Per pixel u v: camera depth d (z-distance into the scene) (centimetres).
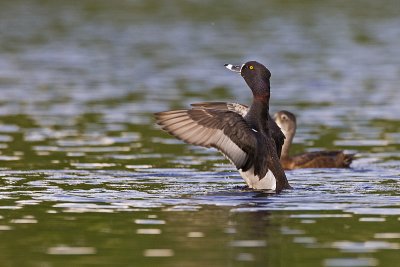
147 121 2297
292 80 3058
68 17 5016
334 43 4069
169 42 4122
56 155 1808
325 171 1688
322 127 2238
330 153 1781
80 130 2155
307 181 1537
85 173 1590
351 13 5200
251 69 1431
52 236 1095
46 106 2533
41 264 973
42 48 3912
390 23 4775
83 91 2823
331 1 5753
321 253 1010
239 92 2805
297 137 2117
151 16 5084
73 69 3334
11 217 1200
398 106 2531
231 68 1448
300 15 5119
